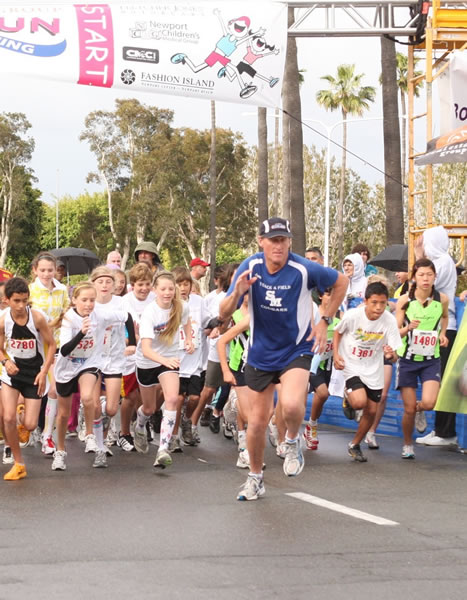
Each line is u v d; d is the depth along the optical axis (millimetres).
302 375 6941
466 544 5812
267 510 6977
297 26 15570
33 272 11102
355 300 12484
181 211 73812
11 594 4680
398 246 19594
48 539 5996
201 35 14992
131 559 5430
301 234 29922
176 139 75188
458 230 15250
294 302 6852
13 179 84625
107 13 14820
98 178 79562
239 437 9531
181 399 10664
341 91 76375
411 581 4926
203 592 4707
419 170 72812
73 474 8938
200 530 6242
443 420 11016
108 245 81500
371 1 15461
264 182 37469
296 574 5066
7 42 14672
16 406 8688
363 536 6031
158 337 9352
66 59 14695
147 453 10469
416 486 8203
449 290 10961
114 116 78688
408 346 9883
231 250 89500
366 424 9797
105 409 10914
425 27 15352
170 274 9250
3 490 8000
